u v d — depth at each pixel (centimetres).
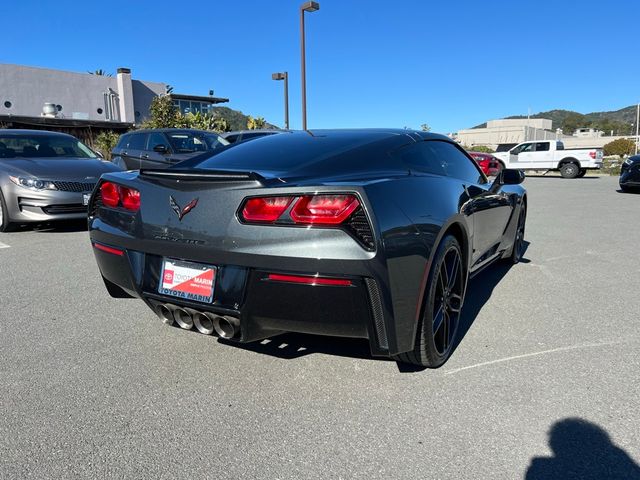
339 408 226
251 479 179
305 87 1730
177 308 243
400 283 217
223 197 229
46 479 179
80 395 238
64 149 793
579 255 545
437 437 203
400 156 292
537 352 285
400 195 233
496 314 352
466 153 386
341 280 206
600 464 185
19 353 285
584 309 362
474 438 202
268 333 233
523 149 2281
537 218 847
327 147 289
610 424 211
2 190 658
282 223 213
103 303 375
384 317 213
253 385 248
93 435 205
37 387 246
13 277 447
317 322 214
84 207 675
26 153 746
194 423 214
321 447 197
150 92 3419
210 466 186
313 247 207
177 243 239
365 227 208
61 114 2919
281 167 262
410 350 231
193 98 3662
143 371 263
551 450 194
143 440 202
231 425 213
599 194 1322
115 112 3192
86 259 519
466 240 294
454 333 283
